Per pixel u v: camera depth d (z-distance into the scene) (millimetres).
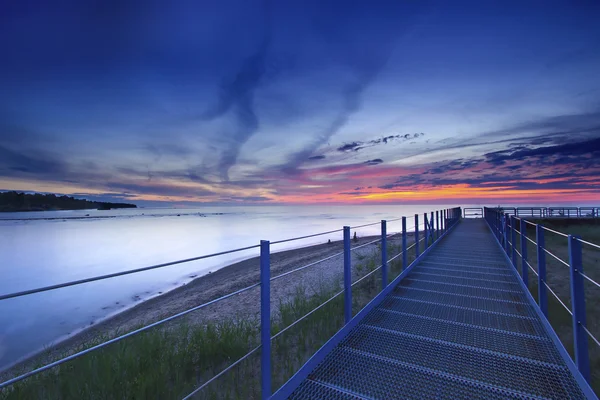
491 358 3502
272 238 57062
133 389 3311
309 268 13242
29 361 6598
